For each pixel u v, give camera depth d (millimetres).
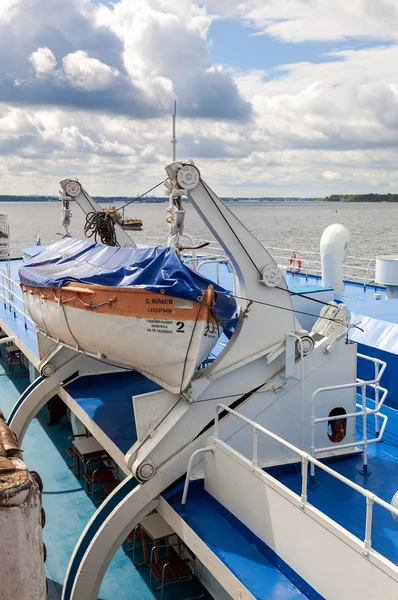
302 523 6219
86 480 12141
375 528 6867
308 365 8445
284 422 8438
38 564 1990
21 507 1902
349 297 16672
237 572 6531
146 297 7941
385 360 11234
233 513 7453
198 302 7773
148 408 8219
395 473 8281
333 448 8055
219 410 8219
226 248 8070
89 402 11430
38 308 10102
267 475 6793
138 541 10461
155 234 84062
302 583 6266
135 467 7875
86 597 8016
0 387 19328
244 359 8281
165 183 8570
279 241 89500
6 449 2191
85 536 8250
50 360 12117
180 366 7988
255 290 8242
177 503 7984
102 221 12070
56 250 11727
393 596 5168
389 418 10352
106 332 8477
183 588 9242
